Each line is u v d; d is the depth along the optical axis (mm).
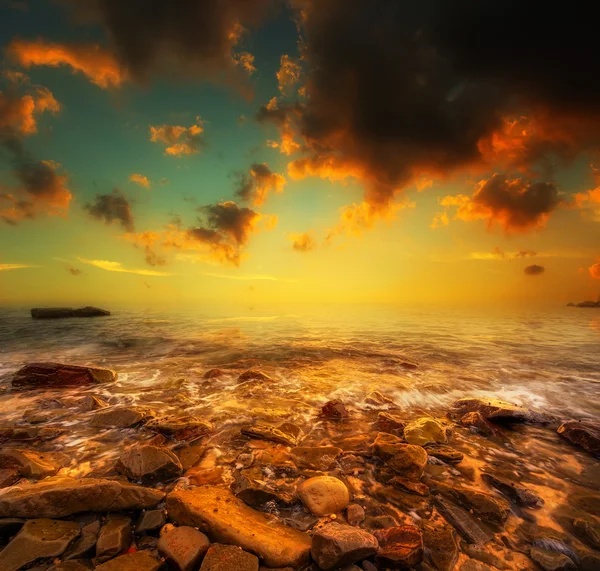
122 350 15484
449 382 10086
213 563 2750
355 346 16781
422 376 10820
